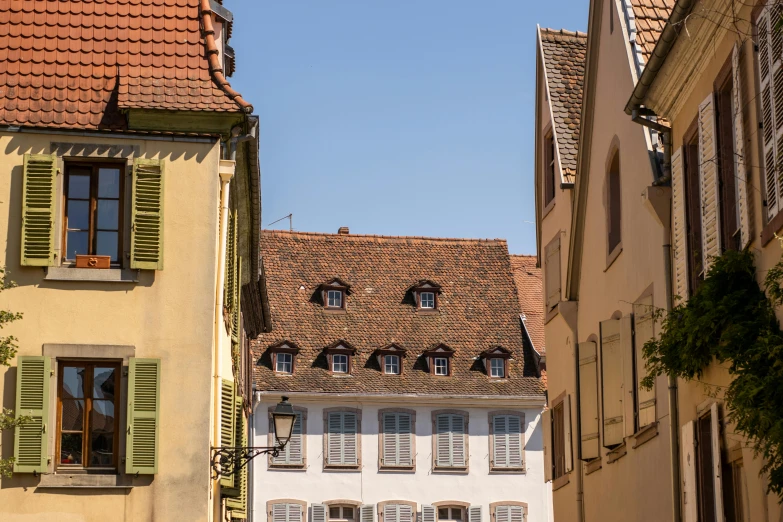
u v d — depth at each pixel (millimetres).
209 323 19797
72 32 21094
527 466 56312
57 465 19203
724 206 15492
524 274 65375
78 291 19609
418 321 59375
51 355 19344
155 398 19375
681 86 17281
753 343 13352
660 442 18969
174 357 19609
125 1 21578
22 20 21078
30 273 19547
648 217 19859
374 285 60656
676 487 17766
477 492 55656
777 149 13234
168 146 20203
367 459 55000
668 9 22109
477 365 57812
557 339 27406
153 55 21016
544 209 28781
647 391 19531
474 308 60406
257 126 20953
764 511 13812
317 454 54562
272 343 56219
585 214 25047
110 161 20078
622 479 21609
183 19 21547
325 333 57750
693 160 17344
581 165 24969
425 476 55344
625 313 21500
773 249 13500
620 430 21297
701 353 15195
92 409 19422
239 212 26094
